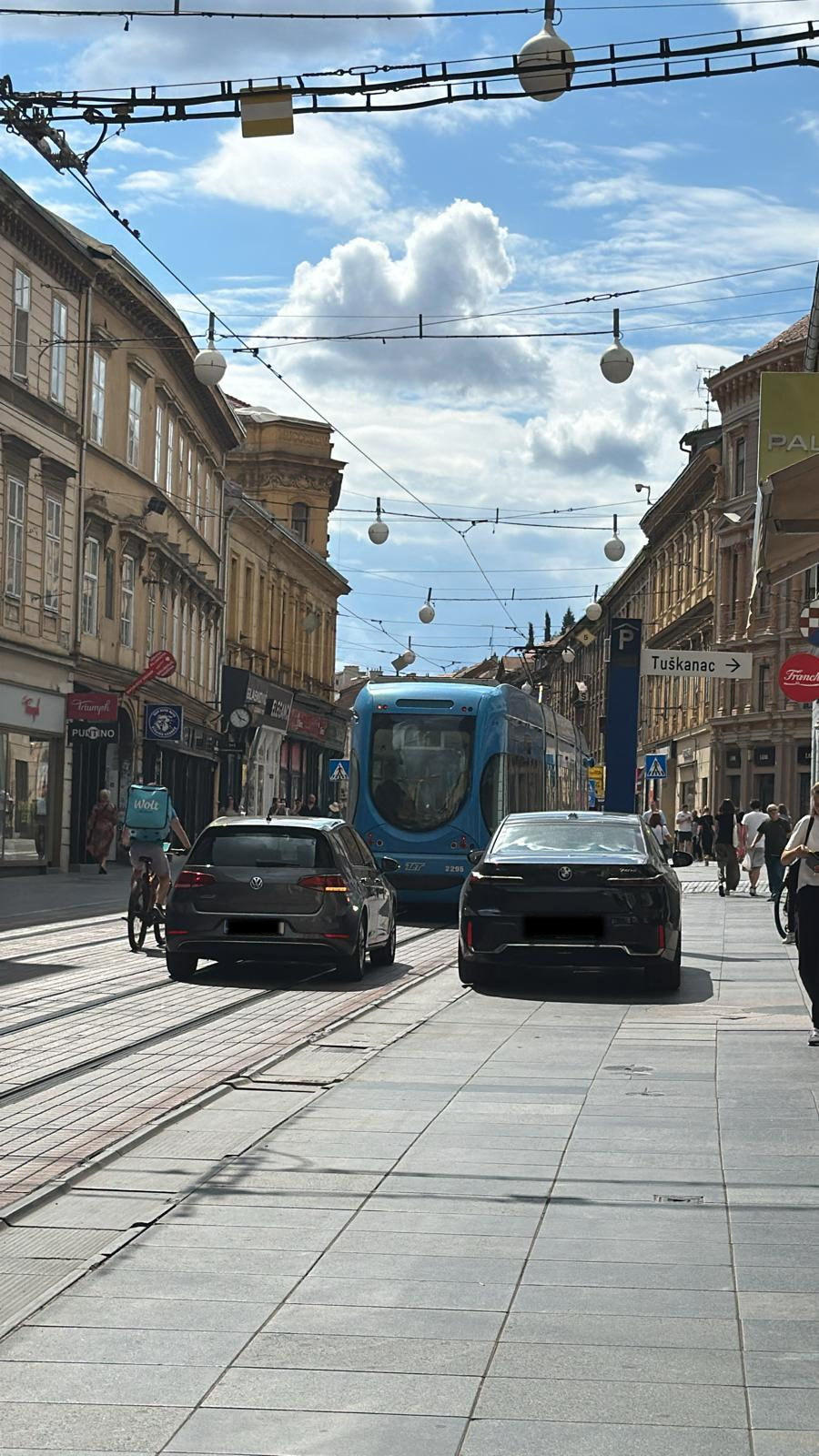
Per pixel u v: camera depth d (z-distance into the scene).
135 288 43.53
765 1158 8.54
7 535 36.31
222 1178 8.04
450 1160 8.45
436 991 16.52
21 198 35.25
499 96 10.85
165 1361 5.43
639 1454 4.64
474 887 16.34
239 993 16.05
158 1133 9.13
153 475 48.69
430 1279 6.37
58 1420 4.91
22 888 33.25
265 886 16.81
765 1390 5.15
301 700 75.19
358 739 27.67
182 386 52.50
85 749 42.09
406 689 27.86
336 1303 6.07
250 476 78.12
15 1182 7.88
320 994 16.12
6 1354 5.50
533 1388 5.18
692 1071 11.31
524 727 30.30
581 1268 6.54
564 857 16.34
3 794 36.91
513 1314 5.94
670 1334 5.72
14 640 36.69
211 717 59.16
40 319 38.12
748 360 63.56
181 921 16.88
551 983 17.36
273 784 70.50
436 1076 11.10
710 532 68.88
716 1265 6.59
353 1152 8.63
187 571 52.53
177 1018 13.99
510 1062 11.72
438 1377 5.28
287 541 70.94
